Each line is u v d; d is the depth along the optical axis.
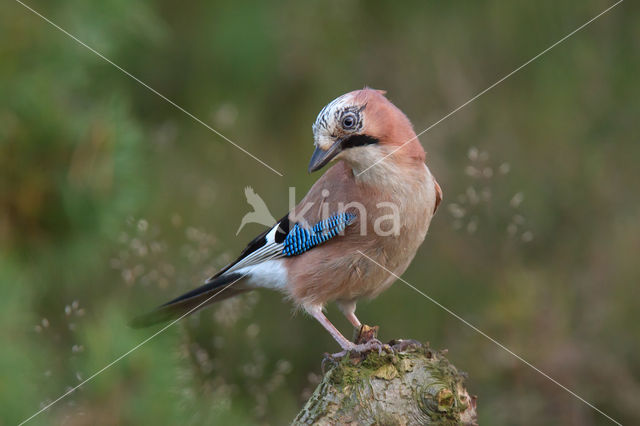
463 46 12.45
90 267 7.89
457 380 5.24
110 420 6.90
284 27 11.43
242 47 11.27
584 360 10.20
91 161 7.36
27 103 7.29
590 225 11.58
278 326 10.93
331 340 10.91
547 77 12.14
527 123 12.07
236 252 10.98
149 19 9.72
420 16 12.52
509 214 10.96
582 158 11.80
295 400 9.34
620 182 11.88
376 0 12.53
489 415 9.77
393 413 5.06
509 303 10.46
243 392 8.88
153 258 9.01
